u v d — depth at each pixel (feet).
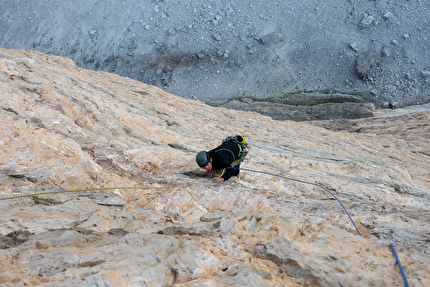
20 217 9.73
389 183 22.25
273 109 83.10
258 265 8.51
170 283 7.17
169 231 9.71
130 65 92.43
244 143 17.39
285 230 11.00
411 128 45.88
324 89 87.92
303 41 93.76
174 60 92.79
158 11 97.86
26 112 16.61
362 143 34.81
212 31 95.45
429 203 20.52
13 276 6.37
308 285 8.25
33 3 98.58
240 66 92.22
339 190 19.42
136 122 22.61
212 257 8.27
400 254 10.12
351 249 10.07
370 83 86.63
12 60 21.01
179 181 16.10
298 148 26.89
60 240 8.23
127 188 13.73
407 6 93.61
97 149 16.17
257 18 97.35
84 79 27.55
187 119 28.63
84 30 96.58
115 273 6.83
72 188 12.76
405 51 88.12
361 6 95.61
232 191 15.23
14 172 12.07
